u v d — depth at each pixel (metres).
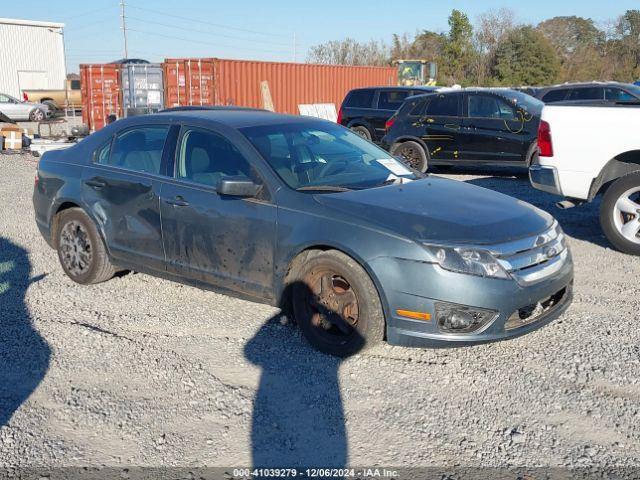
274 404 3.95
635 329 4.98
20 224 8.63
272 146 5.05
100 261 5.85
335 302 4.46
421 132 13.18
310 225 4.48
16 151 16.73
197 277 5.17
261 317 5.27
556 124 7.30
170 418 3.81
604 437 3.58
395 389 4.11
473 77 56.97
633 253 7.04
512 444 3.53
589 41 60.50
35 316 5.33
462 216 4.41
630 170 7.27
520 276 4.24
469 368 4.38
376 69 28.42
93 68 23.92
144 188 5.39
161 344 4.79
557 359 4.48
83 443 3.57
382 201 4.57
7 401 4.00
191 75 23.16
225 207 4.89
